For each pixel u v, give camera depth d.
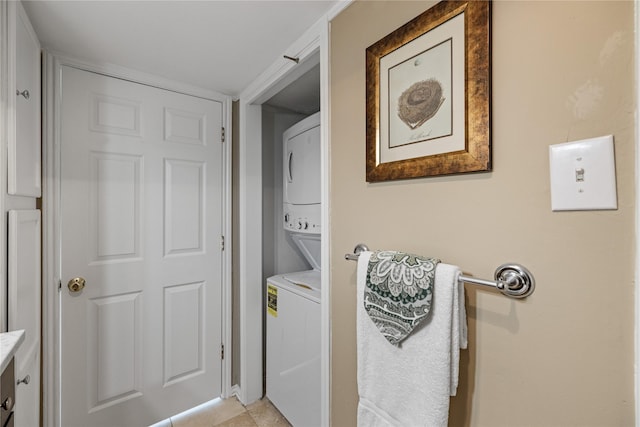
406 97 0.89
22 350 1.04
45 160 1.37
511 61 0.67
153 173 1.69
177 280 1.78
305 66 1.41
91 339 1.52
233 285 2.01
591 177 0.56
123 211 1.60
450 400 0.79
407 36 0.88
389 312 0.80
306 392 1.53
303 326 1.56
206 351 1.89
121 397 1.61
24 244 1.07
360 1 1.05
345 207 1.11
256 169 1.97
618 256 0.53
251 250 1.94
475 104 0.72
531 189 0.64
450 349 0.71
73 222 1.46
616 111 0.54
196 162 1.85
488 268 0.71
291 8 1.14
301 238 1.96
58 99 1.42
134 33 1.28
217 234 1.93
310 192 1.72
